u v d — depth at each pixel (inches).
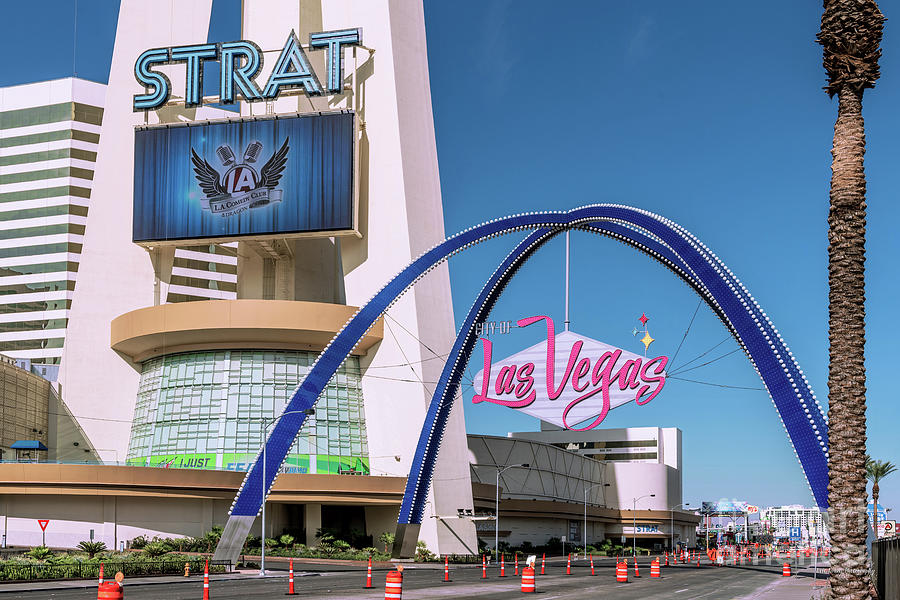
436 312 3868.1
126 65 4003.4
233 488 3371.1
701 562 3961.6
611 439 7450.8
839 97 983.0
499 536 4719.5
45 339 5007.4
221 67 3722.9
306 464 3590.1
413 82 4001.0
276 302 3597.4
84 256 3895.2
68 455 3769.7
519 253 2719.0
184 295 5157.5
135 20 4030.5
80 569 1897.1
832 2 985.5
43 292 5054.1
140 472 3238.2
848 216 955.3
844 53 973.2
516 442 5206.7
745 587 1892.2
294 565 2701.8
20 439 3567.9
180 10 4050.2
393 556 2901.1
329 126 3678.6
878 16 969.5
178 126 3767.2
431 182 3973.9
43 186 5162.4
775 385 1881.2
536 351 2642.7
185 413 3688.5
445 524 3619.6
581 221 2428.6
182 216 3718.0
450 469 3735.2
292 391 3713.1
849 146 965.2
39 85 5270.7
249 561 2842.0
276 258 3993.6
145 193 3757.4
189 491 3299.7
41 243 5108.3
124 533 3257.9
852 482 930.1
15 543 3208.7
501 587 1758.1
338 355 2605.8
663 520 6638.8
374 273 3767.2
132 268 3909.9
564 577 2234.3
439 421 2891.2
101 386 3858.3
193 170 3735.2
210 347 3757.4
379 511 3683.6
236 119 3735.2
